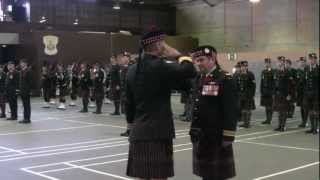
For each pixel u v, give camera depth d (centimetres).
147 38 451
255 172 825
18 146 1124
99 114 1873
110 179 779
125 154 1008
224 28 3350
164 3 3694
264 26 3098
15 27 3036
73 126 1503
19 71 1688
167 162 452
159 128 448
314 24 2823
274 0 3028
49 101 2277
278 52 2873
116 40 3206
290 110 1512
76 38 3075
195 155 540
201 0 3488
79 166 886
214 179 527
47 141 1198
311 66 1348
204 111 530
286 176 795
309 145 1118
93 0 3344
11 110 1702
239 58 3003
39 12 3141
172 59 458
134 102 466
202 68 535
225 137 521
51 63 2759
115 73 1831
